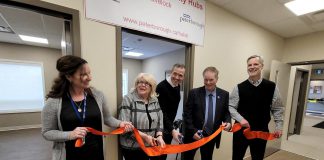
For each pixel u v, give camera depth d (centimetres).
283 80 338
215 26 232
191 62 210
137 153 137
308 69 441
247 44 280
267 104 172
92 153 110
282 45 354
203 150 175
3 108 454
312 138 431
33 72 493
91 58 139
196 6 207
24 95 480
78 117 105
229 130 164
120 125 123
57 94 102
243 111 177
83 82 104
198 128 164
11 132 437
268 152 325
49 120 99
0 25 308
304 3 213
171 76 170
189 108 171
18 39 425
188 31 201
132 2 157
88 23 136
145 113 137
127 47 471
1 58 452
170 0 183
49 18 271
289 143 387
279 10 237
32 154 305
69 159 103
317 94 934
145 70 684
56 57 525
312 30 308
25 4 116
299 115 463
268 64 324
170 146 140
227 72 255
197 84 219
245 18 270
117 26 149
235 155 186
